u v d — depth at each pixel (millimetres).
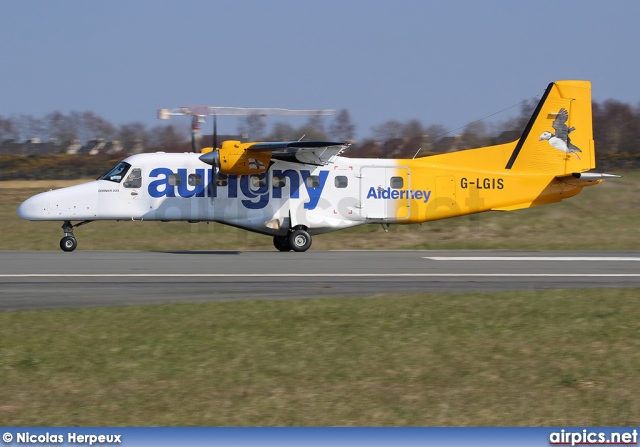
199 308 48312
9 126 198750
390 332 43531
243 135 90875
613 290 56188
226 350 39906
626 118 170000
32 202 79750
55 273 61344
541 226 117625
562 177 87000
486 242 105750
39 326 43562
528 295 53781
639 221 120062
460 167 87000
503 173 87562
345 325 44781
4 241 101062
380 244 104812
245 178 82062
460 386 35156
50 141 196625
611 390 34719
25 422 30516
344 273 63812
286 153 80062
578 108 88562
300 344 41094
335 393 34125
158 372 36531
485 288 57000
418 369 37438
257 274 62531
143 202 81062
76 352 39125
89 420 30812
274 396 33688
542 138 88125
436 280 60656
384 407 32531
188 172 81625
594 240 107062
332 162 83875
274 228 83125
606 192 134125
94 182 81312
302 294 53406
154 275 61094
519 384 35438
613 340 42375
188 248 99500
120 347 40062
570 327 44906
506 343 41719
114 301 50125
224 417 31281
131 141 183875
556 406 32750
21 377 35531
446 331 43844
